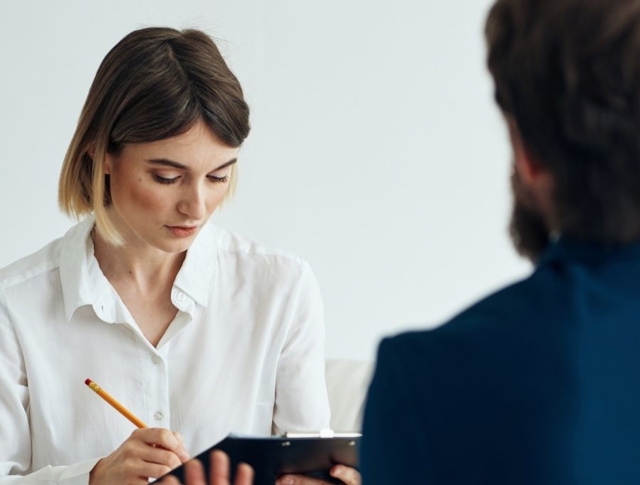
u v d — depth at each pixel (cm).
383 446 93
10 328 190
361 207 330
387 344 96
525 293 94
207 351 195
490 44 96
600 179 91
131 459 168
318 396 201
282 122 322
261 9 317
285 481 164
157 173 173
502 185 336
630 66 88
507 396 89
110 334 193
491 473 88
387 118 329
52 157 303
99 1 302
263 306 199
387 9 325
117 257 193
